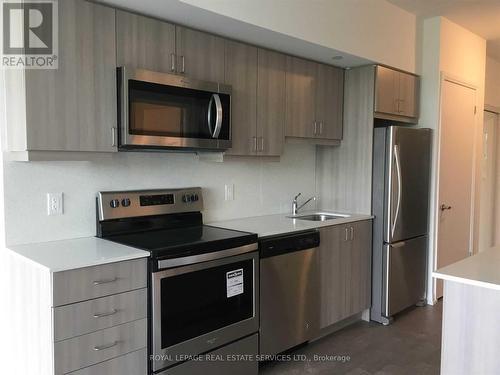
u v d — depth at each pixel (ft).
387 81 11.99
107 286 6.30
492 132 18.95
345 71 12.24
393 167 11.48
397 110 12.42
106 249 6.91
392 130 11.43
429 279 13.21
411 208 12.25
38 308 6.10
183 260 7.16
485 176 19.27
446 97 13.42
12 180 7.09
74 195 7.82
